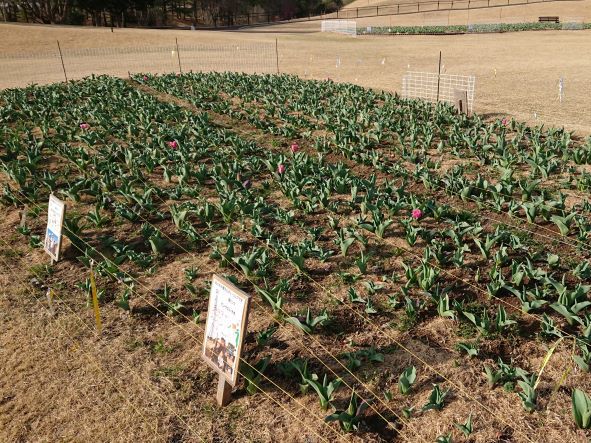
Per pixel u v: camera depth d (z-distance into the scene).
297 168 11.45
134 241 9.14
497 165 11.88
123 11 74.06
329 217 9.23
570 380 5.66
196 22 97.56
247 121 16.77
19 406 5.84
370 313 6.92
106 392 5.92
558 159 12.46
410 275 7.25
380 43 49.47
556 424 5.15
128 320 7.07
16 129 15.63
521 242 8.52
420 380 5.80
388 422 5.22
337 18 87.94
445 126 15.41
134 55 42.53
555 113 17.42
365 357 6.15
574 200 10.18
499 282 7.02
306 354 6.26
